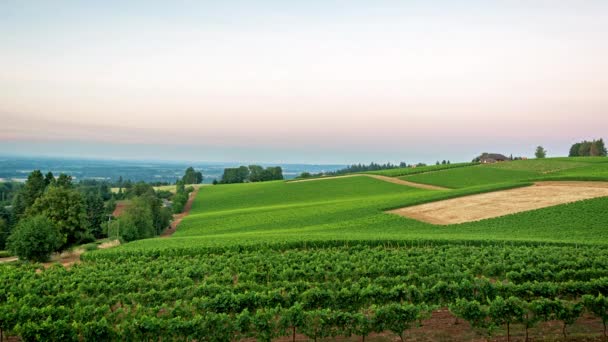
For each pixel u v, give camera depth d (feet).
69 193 208.03
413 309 68.18
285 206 302.66
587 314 78.69
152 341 68.39
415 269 104.73
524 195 240.12
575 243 140.05
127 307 87.35
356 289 80.79
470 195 255.09
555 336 68.08
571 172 334.24
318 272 103.45
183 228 264.52
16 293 93.81
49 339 67.62
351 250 147.13
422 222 203.51
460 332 71.72
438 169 435.94
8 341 75.00
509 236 162.40
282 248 156.66
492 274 103.40
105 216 331.98
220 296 80.64
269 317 69.51
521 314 66.95
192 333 67.72
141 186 472.85
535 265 109.19
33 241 173.78
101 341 67.56
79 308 76.89
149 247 164.25
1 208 357.00
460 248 135.03
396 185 366.84
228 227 248.73
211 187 507.30
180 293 88.79
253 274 103.96
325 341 71.46
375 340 70.54
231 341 72.69
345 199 315.37
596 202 202.49
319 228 209.15
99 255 158.51
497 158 614.34
